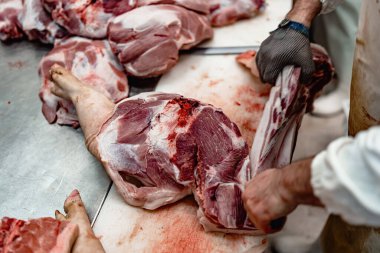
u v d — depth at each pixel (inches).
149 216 33.0
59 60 40.1
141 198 32.3
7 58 43.3
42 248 28.0
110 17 41.0
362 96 29.1
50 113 38.5
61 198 34.2
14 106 39.7
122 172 32.9
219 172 32.1
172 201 33.1
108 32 39.6
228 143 33.1
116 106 34.7
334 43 50.1
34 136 37.7
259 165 32.6
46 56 40.6
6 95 40.5
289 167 22.2
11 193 34.4
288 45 35.2
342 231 32.4
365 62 27.9
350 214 18.2
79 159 36.3
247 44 43.4
